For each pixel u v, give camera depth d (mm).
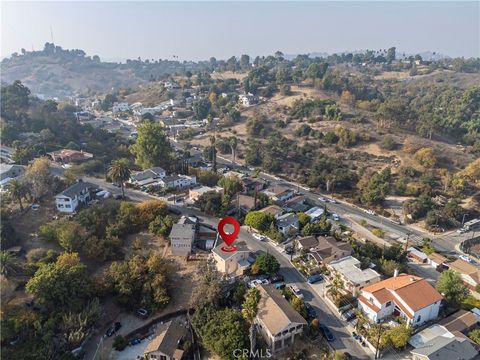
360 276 69875
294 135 163000
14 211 83875
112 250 76500
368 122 164250
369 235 95500
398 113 158500
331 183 123188
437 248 92000
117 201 94438
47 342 53719
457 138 160125
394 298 62781
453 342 54719
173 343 56719
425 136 154125
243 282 69000
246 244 83000
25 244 74625
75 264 66750
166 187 108875
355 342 58281
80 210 87688
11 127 126812
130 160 132250
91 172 116625
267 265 71562
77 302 61438
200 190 104875
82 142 140875
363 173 128750
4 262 63344
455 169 130125
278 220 91125
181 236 77750
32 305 60969
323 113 174250
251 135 173000
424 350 53938
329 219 102250
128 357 56938
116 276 67000
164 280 68125
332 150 146500
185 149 150875
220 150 162625
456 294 67312
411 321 60000
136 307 65812
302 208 106500
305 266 76250
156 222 84500
